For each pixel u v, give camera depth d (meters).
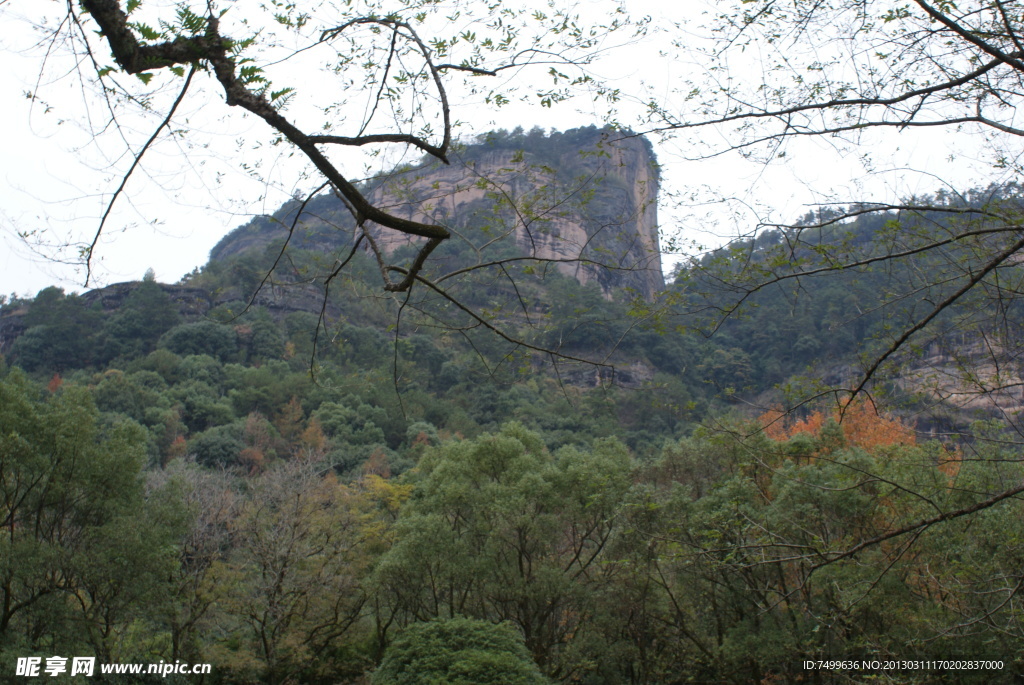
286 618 22.33
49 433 19.25
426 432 62.66
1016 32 5.60
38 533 19.59
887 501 16.98
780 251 6.02
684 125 6.02
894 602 16.34
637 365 63.03
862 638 16.33
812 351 57.72
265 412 67.31
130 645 20.09
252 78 4.10
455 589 24.75
